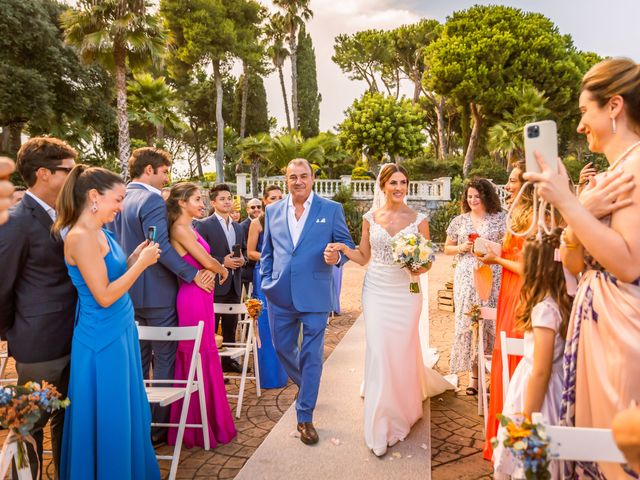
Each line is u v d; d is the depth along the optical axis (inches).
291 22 1220.5
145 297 134.6
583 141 1282.0
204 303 137.4
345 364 205.0
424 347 204.8
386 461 124.0
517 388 81.2
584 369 60.4
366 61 1541.6
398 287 135.7
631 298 55.9
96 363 97.0
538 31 1004.6
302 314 139.9
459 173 1139.3
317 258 139.9
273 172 1115.9
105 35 598.5
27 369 101.0
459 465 123.1
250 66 1450.5
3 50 727.7
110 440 97.0
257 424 151.3
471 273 169.9
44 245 99.5
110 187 95.8
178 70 1284.4
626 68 58.4
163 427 138.6
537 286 75.5
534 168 57.1
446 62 1016.2
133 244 133.4
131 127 1332.4
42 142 102.0
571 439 56.4
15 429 74.7
